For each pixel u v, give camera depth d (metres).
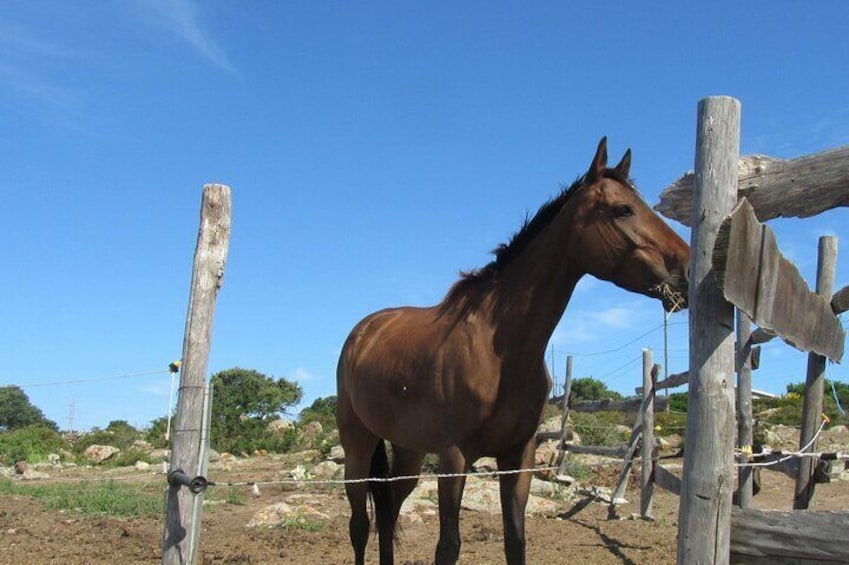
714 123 2.75
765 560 2.75
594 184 4.46
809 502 5.27
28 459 20.92
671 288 4.12
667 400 9.42
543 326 4.50
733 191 2.74
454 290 4.89
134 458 20.59
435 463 12.26
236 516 9.40
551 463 11.69
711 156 2.74
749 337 6.64
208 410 4.19
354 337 5.96
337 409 6.07
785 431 15.19
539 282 4.52
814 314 3.31
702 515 2.68
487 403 4.43
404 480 5.82
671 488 8.13
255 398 29.14
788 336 2.96
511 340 4.48
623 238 4.27
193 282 4.20
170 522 4.04
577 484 11.12
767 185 2.82
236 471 16.94
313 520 8.58
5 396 42.94
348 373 5.77
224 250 4.27
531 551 6.96
